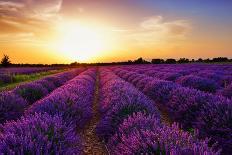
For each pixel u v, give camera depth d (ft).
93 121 26.61
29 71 123.75
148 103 22.67
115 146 15.43
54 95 24.73
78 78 62.85
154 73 78.59
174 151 9.52
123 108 20.49
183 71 76.43
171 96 29.37
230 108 17.81
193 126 20.01
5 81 74.59
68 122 18.88
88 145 19.51
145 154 10.96
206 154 9.15
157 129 13.01
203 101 22.00
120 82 44.04
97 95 47.96
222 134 17.07
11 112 23.27
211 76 56.65
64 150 11.44
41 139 11.30
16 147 10.52
